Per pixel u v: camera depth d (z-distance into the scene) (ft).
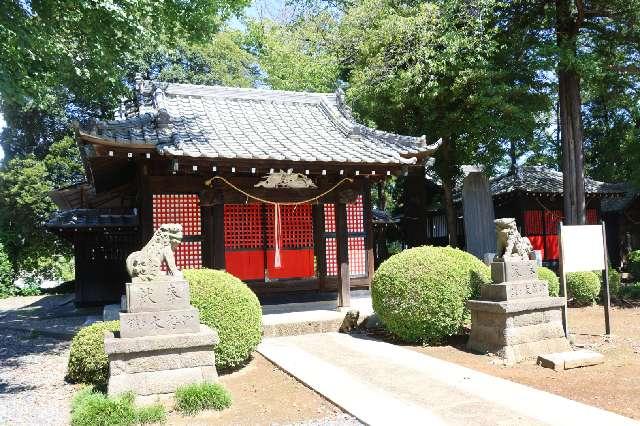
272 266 38.27
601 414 17.11
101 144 29.86
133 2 26.04
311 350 28.43
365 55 59.26
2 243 78.84
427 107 55.62
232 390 21.86
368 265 40.45
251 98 44.19
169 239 21.16
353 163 34.30
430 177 79.41
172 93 41.50
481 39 51.85
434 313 28.17
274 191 36.63
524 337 25.91
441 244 81.71
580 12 48.57
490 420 16.74
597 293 45.11
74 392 22.71
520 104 54.39
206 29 31.91
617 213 81.56
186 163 31.42
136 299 20.03
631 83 56.59
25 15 25.26
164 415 17.87
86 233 53.93
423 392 20.07
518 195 65.87
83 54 29.48
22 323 45.93
